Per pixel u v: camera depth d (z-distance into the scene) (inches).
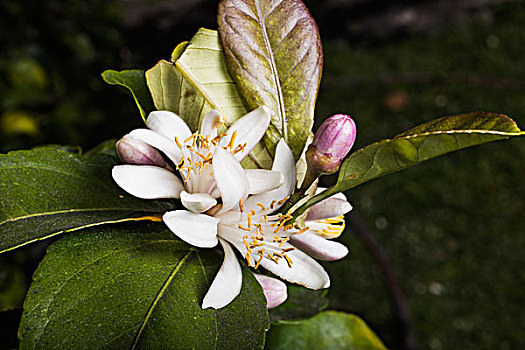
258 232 12.4
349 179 12.1
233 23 12.6
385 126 52.8
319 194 12.2
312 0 54.5
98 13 26.7
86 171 12.9
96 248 12.1
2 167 12.4
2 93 24.8
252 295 12.2
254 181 12.2
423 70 57.5
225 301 11.8
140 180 12.2
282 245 12.5
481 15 62.2
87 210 12.5
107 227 12.4
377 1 57.4
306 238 12.9
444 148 11.5
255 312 12.0
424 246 44.4
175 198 12.5
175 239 12.4
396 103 53.9
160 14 39.9
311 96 12.8
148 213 12.7
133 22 39.1
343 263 41.8
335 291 40.4
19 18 24.9
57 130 24.7
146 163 12.5
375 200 46.9
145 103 13.1
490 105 54.2
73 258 12.0
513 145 50.4
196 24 40.4
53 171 12.7
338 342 16.9
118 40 27.5
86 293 11.8
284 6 12.8
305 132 12.8
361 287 40.8
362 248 42.6
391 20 59.0
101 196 12.7
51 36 25.8
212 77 12.6
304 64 12.8
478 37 60.8
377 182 47.8
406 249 44.2
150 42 39.6
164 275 12.0
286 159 12.5
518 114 53.7
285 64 12.7
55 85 25.8
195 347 11.6
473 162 49.4
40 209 12.3
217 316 11.8
